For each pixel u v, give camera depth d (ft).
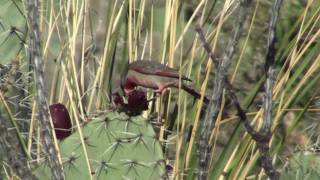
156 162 22.22
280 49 23.73
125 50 25.36
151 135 22.25
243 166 25.00
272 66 20.52
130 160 22.18
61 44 24.49
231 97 20.44
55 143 22.17
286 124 26.61
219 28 23.82
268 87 20.51
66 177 22.24
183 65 24.66
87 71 26.58
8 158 21.20
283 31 29.43
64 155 22.22
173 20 24.18
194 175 23.43
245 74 32.35
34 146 24.21
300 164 22.45
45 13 25.67
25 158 22.29
